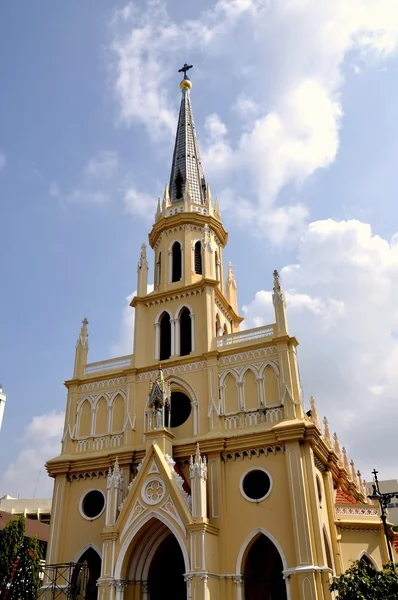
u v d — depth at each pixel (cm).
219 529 3028
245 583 3300
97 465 3525
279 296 3597
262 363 3466
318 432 3181
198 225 4403
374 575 2406
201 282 3919
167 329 3991
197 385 3578
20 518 3170
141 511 3067
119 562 2995
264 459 3148
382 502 3072
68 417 3825
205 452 3256
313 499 2961
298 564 2781
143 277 4206
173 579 3425
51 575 3303
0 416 5847
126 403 3700
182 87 5622
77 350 4084
